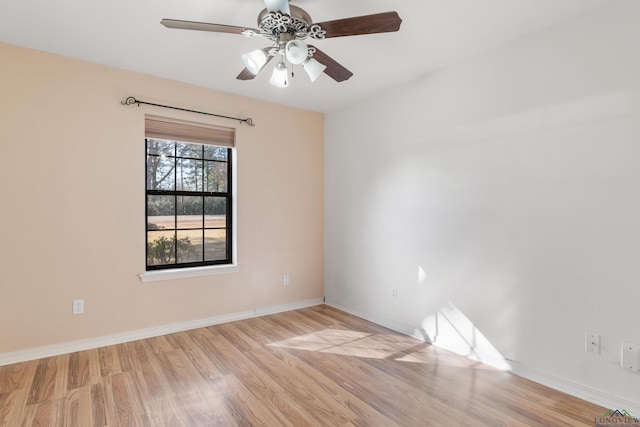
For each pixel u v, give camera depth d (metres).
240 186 3.68
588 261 2.13
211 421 1.92
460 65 2.82
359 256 3.84
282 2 1.68
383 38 2.46
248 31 1.92
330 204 4.25
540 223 2.34
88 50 2.67
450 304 2.92
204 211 3.59
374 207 3.65
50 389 2.22
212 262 3.62
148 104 3.12
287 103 3.92
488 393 2.22
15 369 2.49
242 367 2.57
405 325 3.32
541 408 2.05
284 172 4.00
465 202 2.80
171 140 3.30
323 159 4.34
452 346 2.90
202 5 2.08
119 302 3.02
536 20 2.23
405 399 2.15
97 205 2.91
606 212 2.06
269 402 2.11
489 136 2.63
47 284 2.71
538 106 2.35
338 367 2.59
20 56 2.61
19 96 2.61
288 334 3.26
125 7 2.10
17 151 2.60
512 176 2.49
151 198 3.29
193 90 3.37
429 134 3.08
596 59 2.09
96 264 2.91
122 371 2.48
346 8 2.10
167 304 3.26
